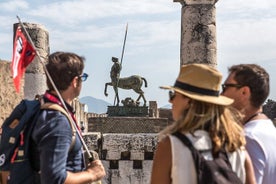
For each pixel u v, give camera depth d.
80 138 5.15
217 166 4.11
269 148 4.95
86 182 4.97
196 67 4.40
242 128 4.53
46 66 5.10
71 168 4.96
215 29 15.94
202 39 15.71
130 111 35.25
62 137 4.71
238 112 4.76
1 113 36.31
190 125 4.25
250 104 5.21
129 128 33.66
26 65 5.50
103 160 11.54
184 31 15.95
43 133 4.70
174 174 4.11
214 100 4.28
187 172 4.10
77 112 36.38
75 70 5.05
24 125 4.86
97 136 11.54
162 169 4.20
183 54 15.95
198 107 4.30
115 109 35.38
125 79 35.53
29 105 4.98
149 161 11.51
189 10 15.84
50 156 4.62
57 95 5.00
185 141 4.15
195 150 4.12
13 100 37.28
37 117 4.84
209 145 4.20
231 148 4.26
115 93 35.41
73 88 5.10
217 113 4.30
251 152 4.93
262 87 5.16
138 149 11.52
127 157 11.55
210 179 4.05
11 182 4.84
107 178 11.49
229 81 5.25
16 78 5.50
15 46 5.54
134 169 11.52
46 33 16.56
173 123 4.37
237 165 4.30
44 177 4.59
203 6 15.82
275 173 4.95
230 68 5.33
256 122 5.14
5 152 4.94
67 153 4.77
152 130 33.50
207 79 4.36
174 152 4.13
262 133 5.00
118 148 11.52
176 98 4.48
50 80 4.96
